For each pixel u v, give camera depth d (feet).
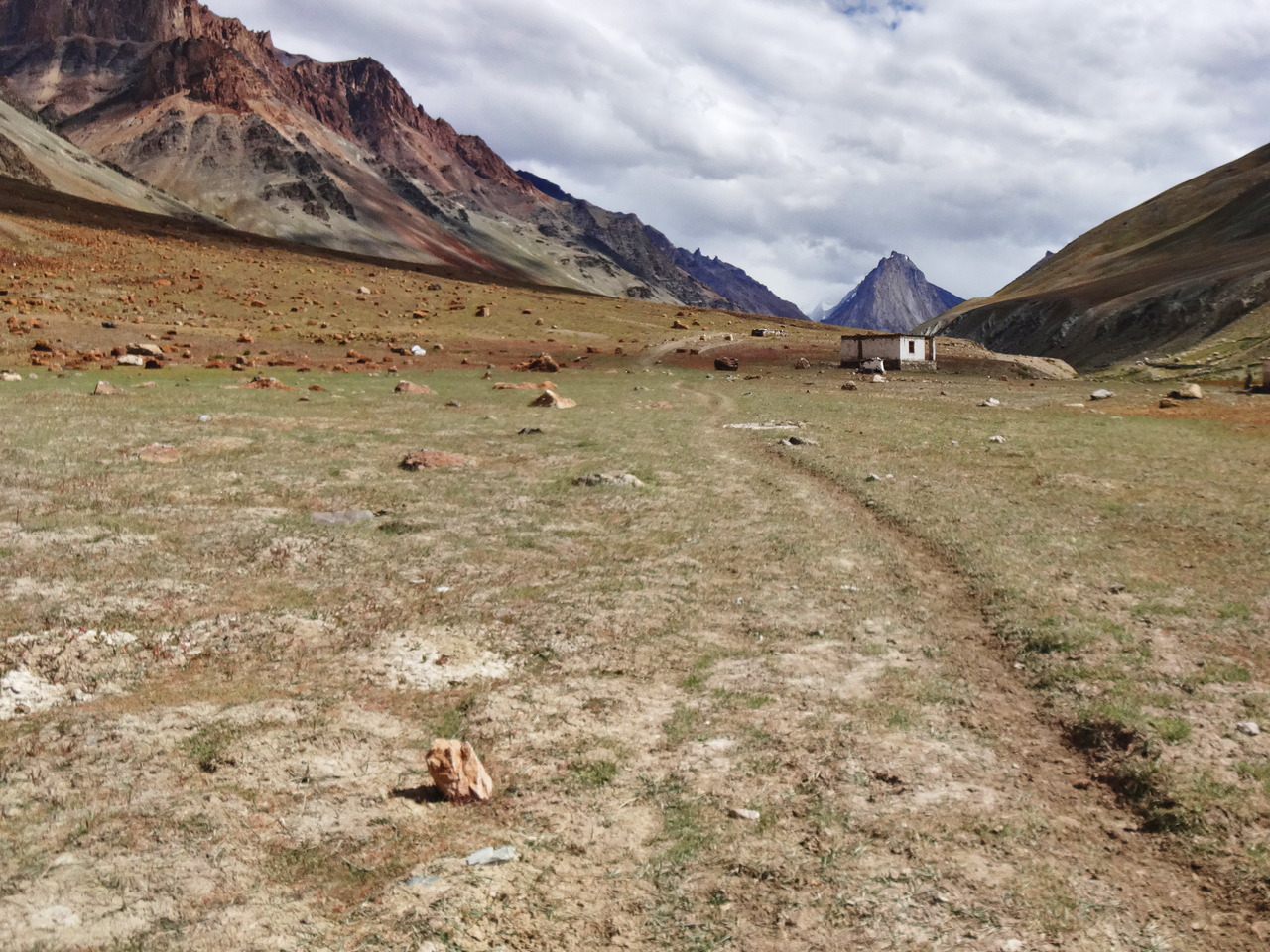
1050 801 30.94
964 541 64.54
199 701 38.11
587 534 67.92
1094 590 53.31
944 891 25.25
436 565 58.85
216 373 186.60
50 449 84.64
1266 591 51.72
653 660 43.88
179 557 56.95
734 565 60.23
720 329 391.04
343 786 31.53
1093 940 23.11
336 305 331.36
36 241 350.64
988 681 41.98
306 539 62.23
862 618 50.14
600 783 31.89
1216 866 26.43
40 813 29.04
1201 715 35.76
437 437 109.29
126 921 23.67
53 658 40.70
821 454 102.42
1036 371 272.92
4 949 22.27
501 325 334.85
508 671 43.06
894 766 32.94
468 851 27.48
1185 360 338.34
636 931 23.65
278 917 24.00
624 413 143.54
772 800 30.55
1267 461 96.99
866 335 261.24
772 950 22.82
